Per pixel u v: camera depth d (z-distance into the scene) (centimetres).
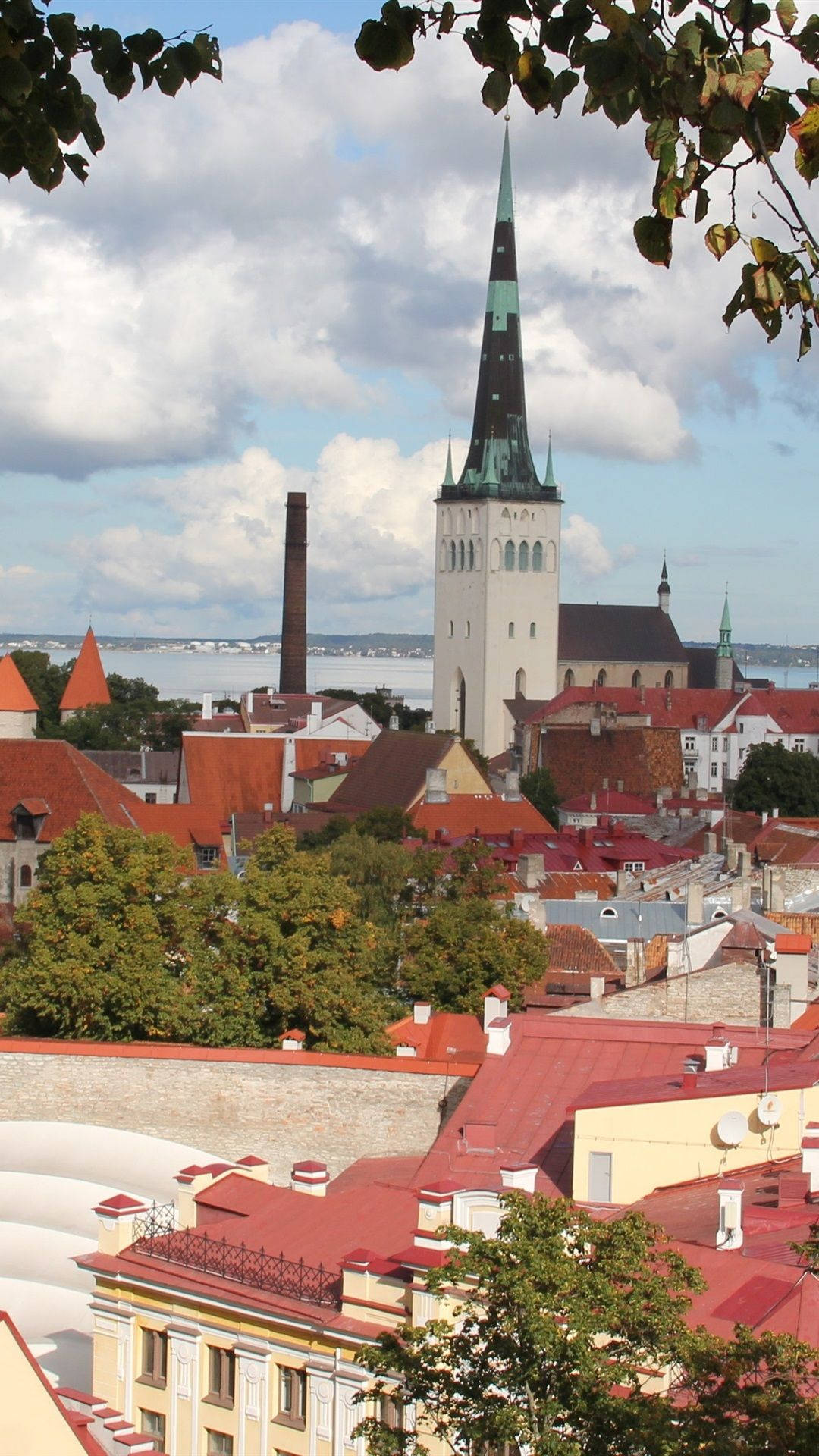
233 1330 6144
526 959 13138
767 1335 4081
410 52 1900
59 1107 9856
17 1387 4856
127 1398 6406
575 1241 4544
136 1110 9731
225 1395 6194
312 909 11519
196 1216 6919
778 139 1766
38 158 2027
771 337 1819
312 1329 5909
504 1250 4288
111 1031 11144
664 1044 8338
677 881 19275
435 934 13112
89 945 11362
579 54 1802
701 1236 5772
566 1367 4144
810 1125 6556
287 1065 9662
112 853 11694
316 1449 5888
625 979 14162
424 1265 5734
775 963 11819
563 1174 7325
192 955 11425
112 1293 6488
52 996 11194
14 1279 7481
